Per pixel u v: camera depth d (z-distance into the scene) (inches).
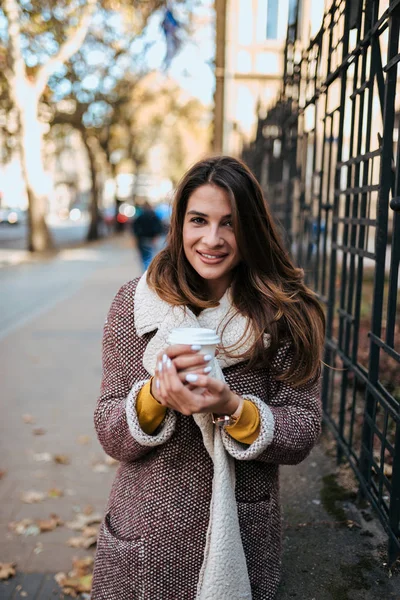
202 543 55.7
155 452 56.6
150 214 472.1
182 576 56.1
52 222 2087.8
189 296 56.9
